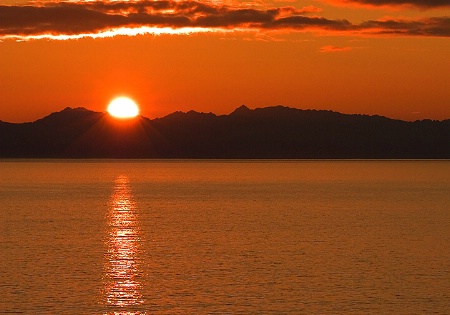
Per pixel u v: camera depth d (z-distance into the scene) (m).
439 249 85.69
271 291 63.03
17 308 57.34
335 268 73.12
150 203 157.75
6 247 86.62
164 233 100.69
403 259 78.44
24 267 73.19
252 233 100.75
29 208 143.50
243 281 66.88
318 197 179.00
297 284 65.75
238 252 83.00
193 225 111.25
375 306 58.47
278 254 81.62
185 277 68.56
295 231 103.25
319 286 64.94
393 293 62.44
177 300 59.88
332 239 94.44
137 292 62.50
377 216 127.25
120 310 56.94
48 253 82.06
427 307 58.22
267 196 182.75
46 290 63.12
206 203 157.88
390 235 98.88
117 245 88.50
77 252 82.88
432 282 66.62
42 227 108.44
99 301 59.50
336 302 59.53
